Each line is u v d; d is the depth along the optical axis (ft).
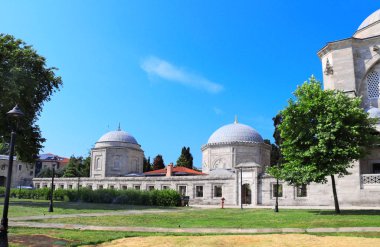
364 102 138.92
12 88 114.62
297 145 97.76
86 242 43.29
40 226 59.72
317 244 43.04
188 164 319.06
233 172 194.39
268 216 83.05
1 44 126.00
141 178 209.97
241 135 221.05
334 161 91.20
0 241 37.14
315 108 95.66
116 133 267.59
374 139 99.19
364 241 44.91
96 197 172.04
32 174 379.55
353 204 127.75
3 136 127.85
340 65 140.87
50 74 140.97
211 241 45.03
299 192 148.36
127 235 49.80
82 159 359.05
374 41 139.74
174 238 47.44
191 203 184.03
